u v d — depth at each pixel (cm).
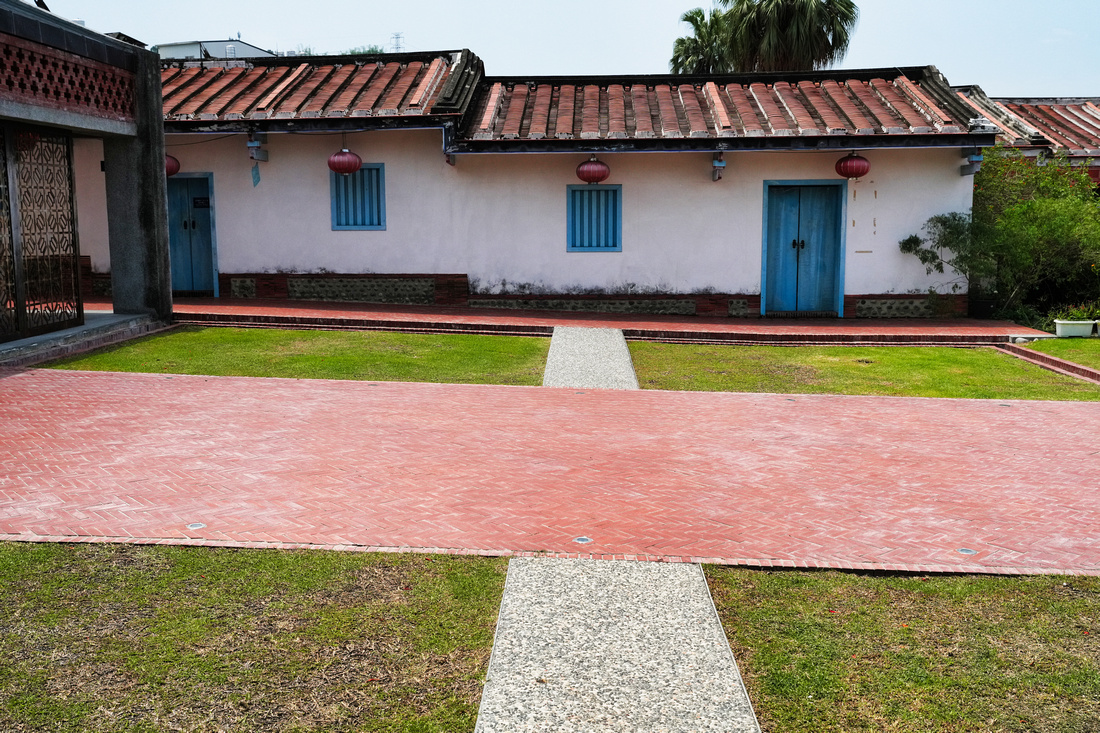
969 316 1672
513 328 1481
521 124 1664
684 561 568
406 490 693
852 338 1462
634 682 424
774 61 2670
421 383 1103
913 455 828
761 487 723
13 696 409
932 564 574
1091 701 426
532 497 684
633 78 1822
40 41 1129
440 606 504
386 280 1725
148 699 410
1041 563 580
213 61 1881
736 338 1470
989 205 1677
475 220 1692
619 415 966
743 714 400
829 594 532
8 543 572
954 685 438
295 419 904
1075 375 1232
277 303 1681
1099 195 1867
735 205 1656
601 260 1686
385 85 1747
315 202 1717
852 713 414
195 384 1054
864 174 1572
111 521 611
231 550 571
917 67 1773
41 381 1041
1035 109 2244
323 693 419
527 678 427
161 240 1434
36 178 1224
